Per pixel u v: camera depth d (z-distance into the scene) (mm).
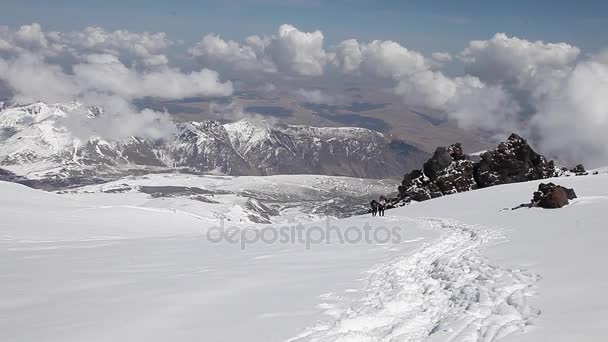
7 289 18078
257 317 13633
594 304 11828
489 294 14281
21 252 30172
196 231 62906
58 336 12414
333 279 18922
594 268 15930
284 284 18172
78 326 13203
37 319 14000
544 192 44344
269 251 28766
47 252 30047
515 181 85375
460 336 10781
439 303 14797
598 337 9578
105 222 60531
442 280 18047
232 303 15352
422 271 20703
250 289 17422
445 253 25016
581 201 42562
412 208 64875
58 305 15570
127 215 69938
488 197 61906
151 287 18094
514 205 50938
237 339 11789
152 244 35062
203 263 24359
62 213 63094
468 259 21172
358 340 11625
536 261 18609
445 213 52969
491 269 18234
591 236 23594
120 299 16219
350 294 16219
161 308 14922
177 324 13180
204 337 12016
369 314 13500
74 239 41500
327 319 13289
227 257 26516
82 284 18906
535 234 27438
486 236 29812
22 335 12562
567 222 31297
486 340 10344
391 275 19203
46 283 19188
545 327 10492
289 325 12797
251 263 23844
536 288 14188
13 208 59938
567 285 14062
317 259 24594
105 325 13242
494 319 11680
